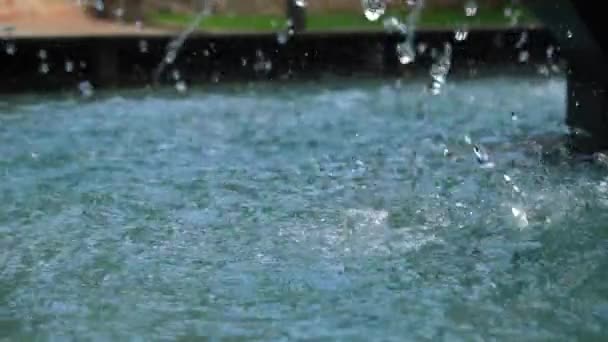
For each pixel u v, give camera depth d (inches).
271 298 154.9
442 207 212.5
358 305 151.4
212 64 477.1
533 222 199.5
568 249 180.2
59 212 216.7
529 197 219.5
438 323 143.6
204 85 461.1
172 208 218.7
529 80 459.8
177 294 157.8
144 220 208.2
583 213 205.6
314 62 482.9
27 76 458.0
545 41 495.5
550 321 144.2
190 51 475.2
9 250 186.2
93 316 148.1
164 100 413.1
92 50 466.0
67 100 414.3
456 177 243.8
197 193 233.9
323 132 325.1
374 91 432.5
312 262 174.4
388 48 487.8
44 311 150.9
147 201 226.1
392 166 262.4
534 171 248.2
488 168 254.7
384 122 345.1
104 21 629.6
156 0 660.7
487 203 215.0
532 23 524.7
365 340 137.1
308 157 279.3
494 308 149.9
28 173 261.3
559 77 468.8
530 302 152.5
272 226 200.5
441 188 231.5
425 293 156.6
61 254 183.0
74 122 352.8
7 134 326.0
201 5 663.8
